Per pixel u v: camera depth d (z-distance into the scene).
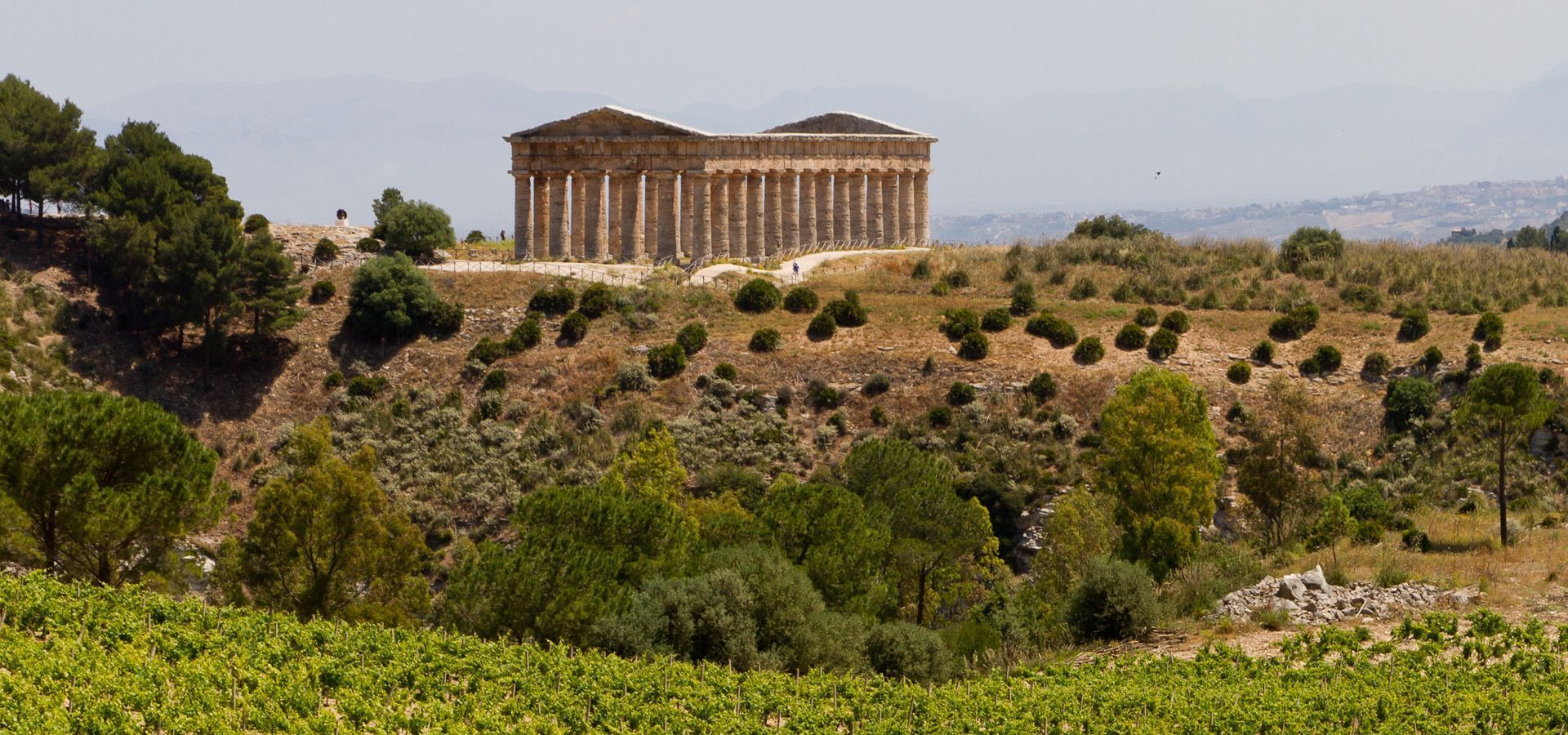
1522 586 99.12
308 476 109.25
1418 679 80.81
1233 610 99.69
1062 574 125.38
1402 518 127.56
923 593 123.19
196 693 74.12
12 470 100.19
